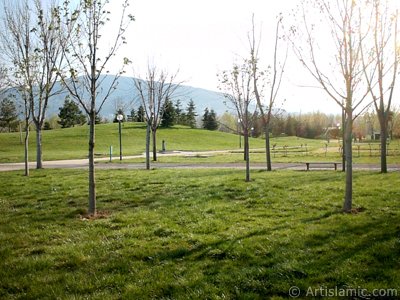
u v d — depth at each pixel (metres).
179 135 87.50
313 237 8.05
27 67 22.52
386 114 20.39
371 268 6.26
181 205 12.20
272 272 6.28
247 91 19.66
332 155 41.06
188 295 5.62
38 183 17.89
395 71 15.17
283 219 9.84
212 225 9.41
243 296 5.52
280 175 19.92
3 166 32.34
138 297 5.65
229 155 45.53
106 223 9.98
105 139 75.25
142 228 9.30
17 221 10.55
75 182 17.89
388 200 11.82
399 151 44.25
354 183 15.89
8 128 96.06
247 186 15.42
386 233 8.04
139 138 78.81
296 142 94.75
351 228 8.61
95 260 7.24
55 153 52.78
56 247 8.04
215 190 14.75
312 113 143.75
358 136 93.62
